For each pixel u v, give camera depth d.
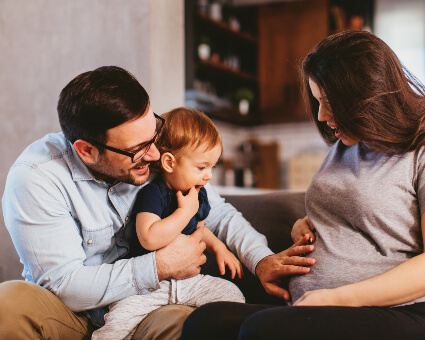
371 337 0.83
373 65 1.08
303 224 1.29
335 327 0.83
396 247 1.03
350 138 1.13
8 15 2.50
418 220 1.04
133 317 1.16
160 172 1.29
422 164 1.05
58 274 1.17
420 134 1.07
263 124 5.85
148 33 2.08
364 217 1.07
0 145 2.52
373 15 5.39
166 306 1.17
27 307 1.06
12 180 1.19
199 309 0.97
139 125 1.11
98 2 2.22
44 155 1.22
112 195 1.26
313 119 1.34
